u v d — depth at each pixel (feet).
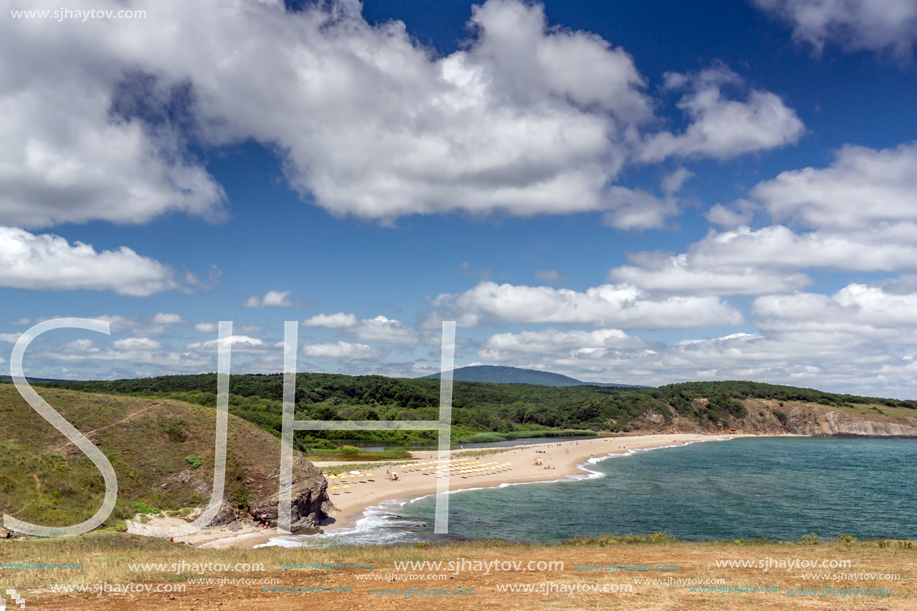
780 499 183.52
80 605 38.96
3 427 97.55
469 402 526.16
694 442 507.71
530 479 219.00
